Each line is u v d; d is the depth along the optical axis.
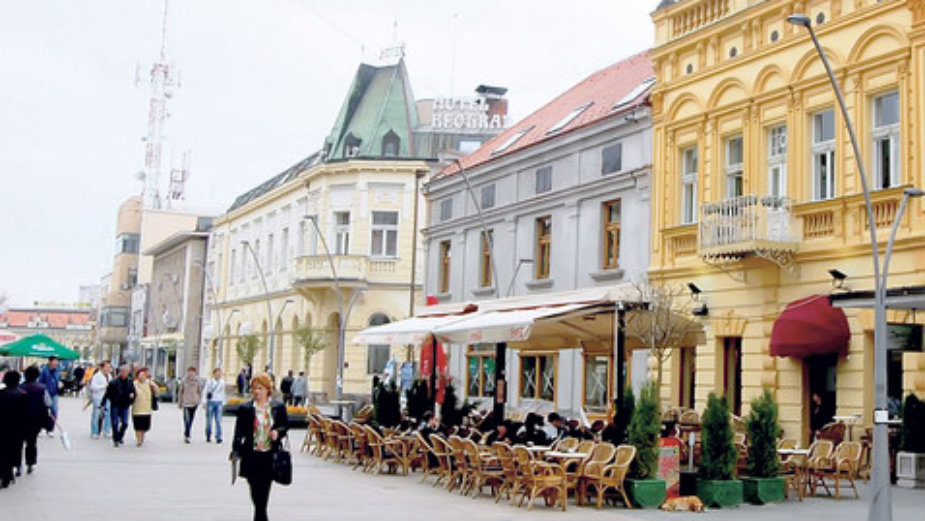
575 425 18.95
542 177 31.78
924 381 18.58
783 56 22.44
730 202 22.23
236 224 65.75
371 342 23.55
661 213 26.00
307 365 45.62
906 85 19.39
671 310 20.34
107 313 102.50
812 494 17.16
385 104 52.25
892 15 19.84
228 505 14.20
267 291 52.03
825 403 20.97
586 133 29.28
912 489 17.81
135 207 103.81
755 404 16.72
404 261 48.19
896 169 19.81
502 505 15.22
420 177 48.72
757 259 22.09
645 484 15.12
